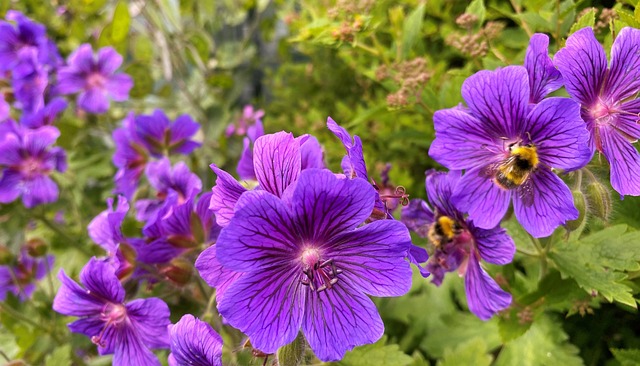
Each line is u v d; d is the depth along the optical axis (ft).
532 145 0.38
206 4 1.16
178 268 0.50
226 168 1.08
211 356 0.37
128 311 0.48
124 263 0.51
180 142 0.81
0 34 0.95
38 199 0.86
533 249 0.51
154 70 1.31
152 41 1.19
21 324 0.79
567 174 0.41
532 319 0.50
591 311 0.51
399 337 0.70
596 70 0.37
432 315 0.67
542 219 0.38
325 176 0.31
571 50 0.36
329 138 0.80
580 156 0.35
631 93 0.39
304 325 0.35
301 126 0.90
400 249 0.33
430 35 0.74
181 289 0.52
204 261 0.36
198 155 1.06
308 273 0.34
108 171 1.06
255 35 1.35
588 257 0.46
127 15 1.02
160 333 0.47
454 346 0.62
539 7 0.57
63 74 0.96
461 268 0.46
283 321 0.34
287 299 0.35
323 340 0.35
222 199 0.37
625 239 0.45
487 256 0.43
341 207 0.33
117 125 1.20
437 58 0.74
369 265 0.34
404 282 0.33
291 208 0.32
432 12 0.72
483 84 0.37
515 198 0.39
